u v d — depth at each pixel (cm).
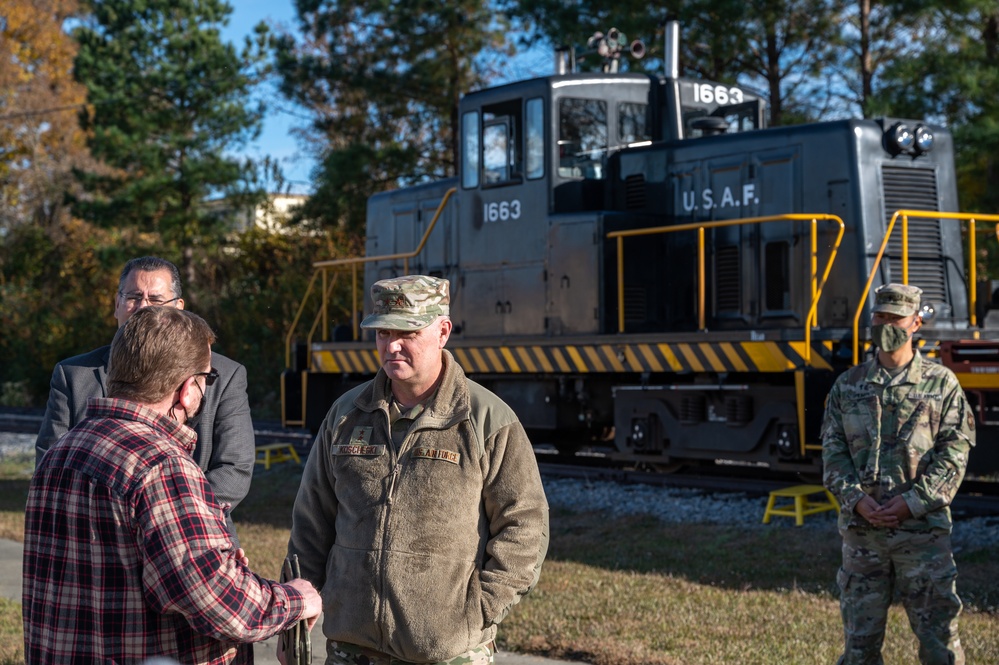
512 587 318
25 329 2911
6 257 3281
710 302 1037
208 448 395
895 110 1667
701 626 583
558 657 550
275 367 2378
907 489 442
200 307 2644
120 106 2519
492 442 325
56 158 3412
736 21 1758
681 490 1005
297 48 2939
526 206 1086
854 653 449
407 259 1200
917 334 902
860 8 1858
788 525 862
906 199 952
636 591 666
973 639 546
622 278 1023
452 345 1171
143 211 2550
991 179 1747
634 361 1012
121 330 276
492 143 1120
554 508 990
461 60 2312
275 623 270
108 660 254
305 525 343
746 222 941
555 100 1054
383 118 2438
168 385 272
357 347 1284
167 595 252
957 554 752
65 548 258
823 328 913
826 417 473
